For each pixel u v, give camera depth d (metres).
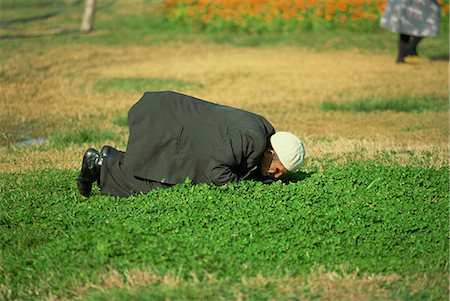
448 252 6.72
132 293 5.79
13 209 7.98
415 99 16.92
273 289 5.87
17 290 6.16
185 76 19.98
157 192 7.76
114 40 26.97
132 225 6.94
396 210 7.61
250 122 7.51
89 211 7.57
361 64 22.16
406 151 11.34
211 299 5.73
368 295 5.86
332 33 28.67
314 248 6.70
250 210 7.36
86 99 16.98
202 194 7.54
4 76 19.02
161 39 27.44
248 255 6.46
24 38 26.86
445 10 28.72
